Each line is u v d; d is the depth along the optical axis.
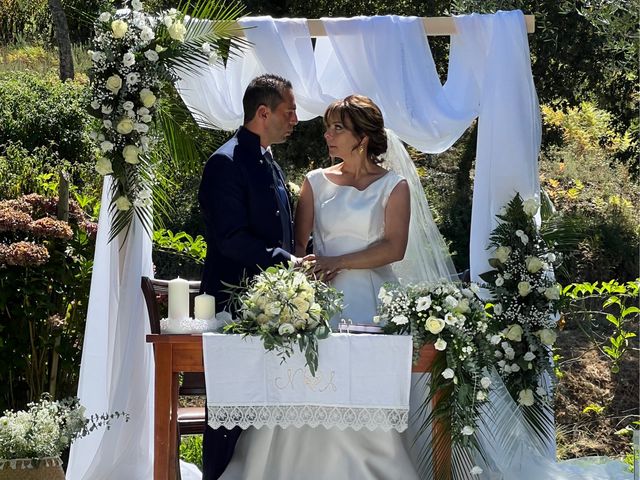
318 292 4.47
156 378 4.49
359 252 4.95
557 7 10.73
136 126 4.90
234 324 4.40
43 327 6.06
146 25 4.96
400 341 4.38
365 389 4.36
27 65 16.47
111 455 5.16
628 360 9.90
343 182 5.14
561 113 14.78
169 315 4.63
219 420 4.34
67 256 6.14
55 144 12.15
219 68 5.53
